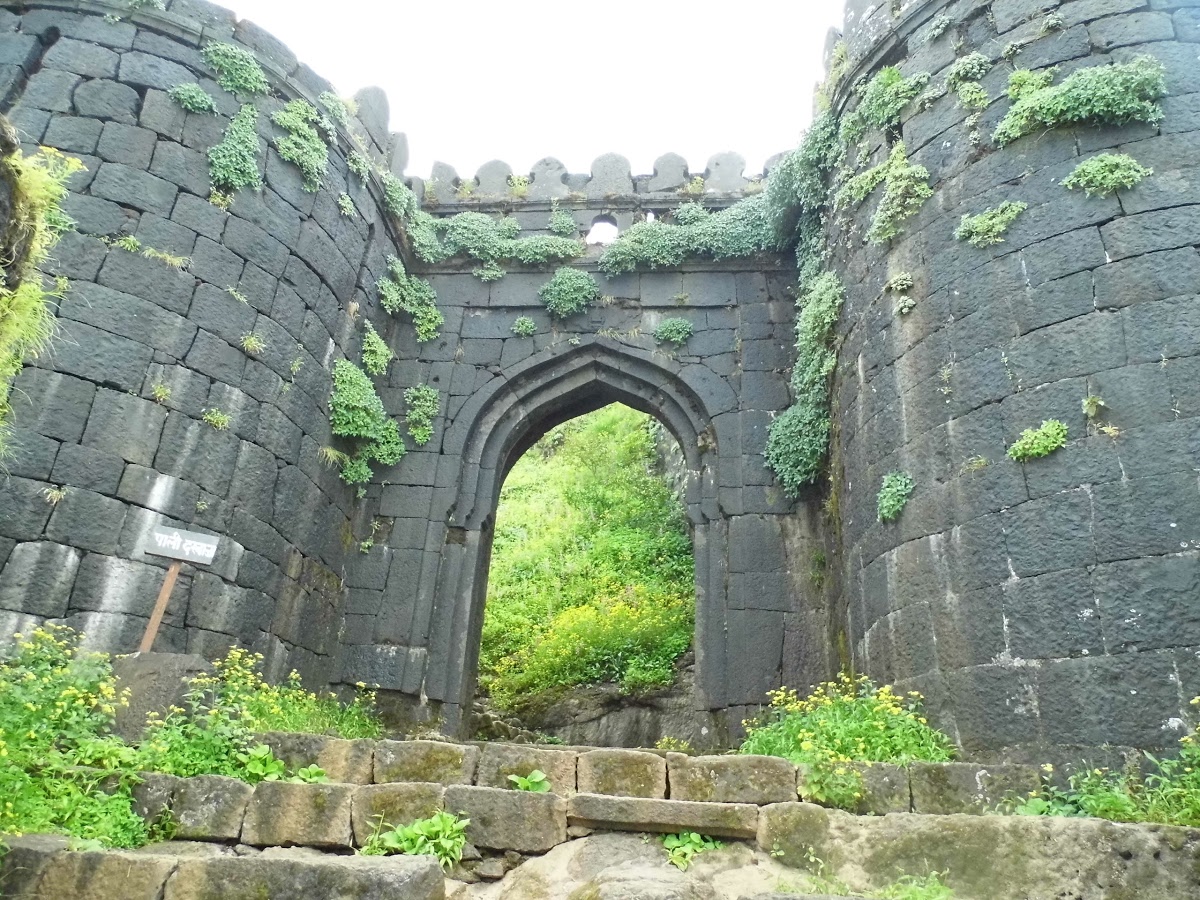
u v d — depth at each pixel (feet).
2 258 13.32
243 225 30.42
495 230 41.65
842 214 30.94
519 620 54.34
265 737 18.90
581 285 40.01
